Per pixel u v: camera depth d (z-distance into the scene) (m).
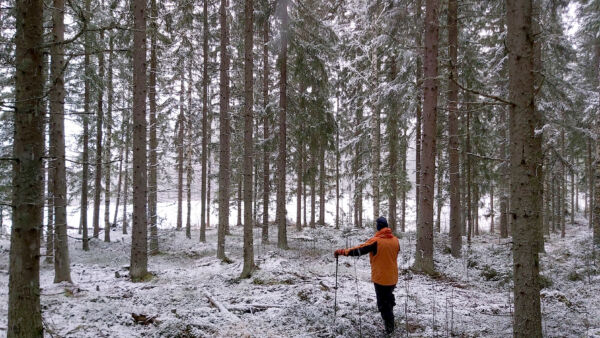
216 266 12.57
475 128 15.73
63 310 6.62
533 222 4.29
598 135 12.98
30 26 4.16
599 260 11.18
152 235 16.72
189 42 17.22
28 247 4.12
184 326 5.46
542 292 8.17
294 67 16.52
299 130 16.69
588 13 13.34
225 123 14.73
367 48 17.50
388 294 5.59
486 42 15.59
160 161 21.66
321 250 16.02
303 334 5.39
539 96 13.15
